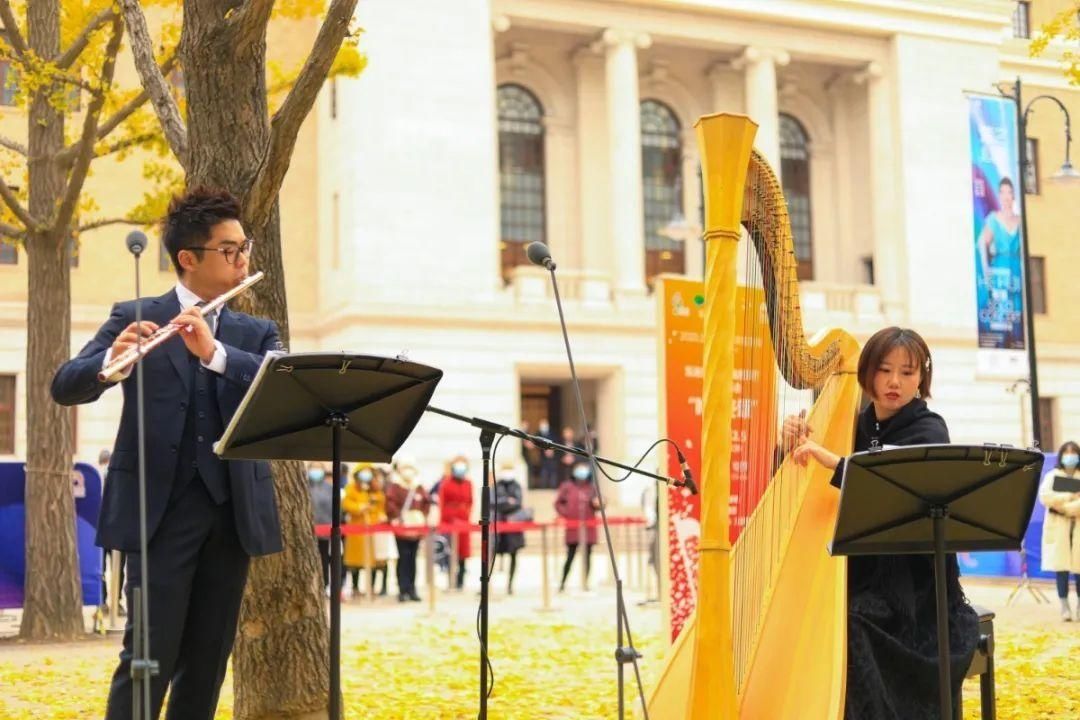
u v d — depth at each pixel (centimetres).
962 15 3975
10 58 1380
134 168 3319
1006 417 3934
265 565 728
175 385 498
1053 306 4150
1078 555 1475
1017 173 2656
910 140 3925
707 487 540
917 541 520
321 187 3597
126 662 493
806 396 762
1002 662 1103
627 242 3675
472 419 550
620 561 2945
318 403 472
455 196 3400
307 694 729
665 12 3762
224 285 518
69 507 1477
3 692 1010
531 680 1038
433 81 3406
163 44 1481
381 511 2034
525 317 3434
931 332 3866
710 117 545
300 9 1500
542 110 3956
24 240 1502
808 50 3912
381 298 3306
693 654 551
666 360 1045
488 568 568
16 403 3181
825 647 562
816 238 4228
